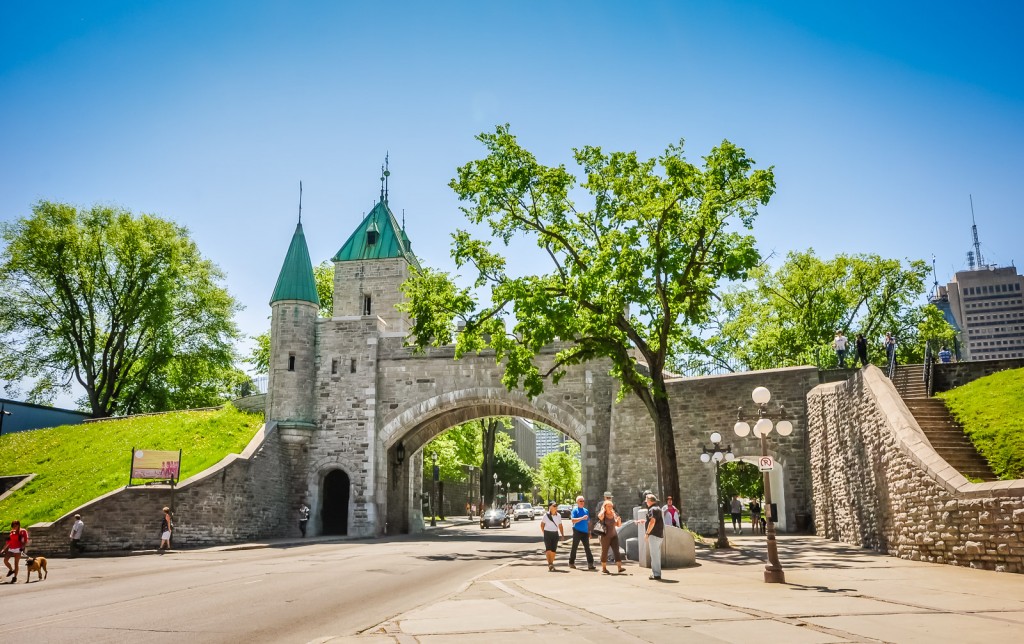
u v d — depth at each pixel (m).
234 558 23.97
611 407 35.59
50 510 31.25
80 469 35.28
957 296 165.62
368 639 7.91
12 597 14.05
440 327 27.95
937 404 20.73
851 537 22.78
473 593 12.27
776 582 12.78
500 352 27.50
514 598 11.46
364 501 38.03
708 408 32.06
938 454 16.92
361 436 38.75
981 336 162.25
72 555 27.70
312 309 40.41
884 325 50.88
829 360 48.66
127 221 48.94
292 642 8.55
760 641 7.19
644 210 24.23
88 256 48.12
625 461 33.66
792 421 30.34
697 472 31.80
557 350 37.12
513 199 27.25
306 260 41.00
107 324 50.72
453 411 42.69
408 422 38.72
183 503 30.77
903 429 17.83
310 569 18.83
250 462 34.66
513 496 88.00
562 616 9.40
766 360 51.66
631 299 24.55
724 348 52.88
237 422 39.22
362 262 50.16
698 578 14.08
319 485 38.84
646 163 26.23
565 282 26.56
